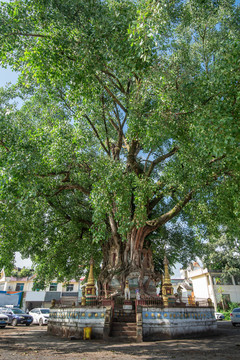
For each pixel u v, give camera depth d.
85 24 9.80
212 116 7.26
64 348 9.03
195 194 12.95
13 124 12.20
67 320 13.26
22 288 37.62
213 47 12.31
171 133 10.14
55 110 16.28
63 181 14.59
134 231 15.56
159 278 16.14
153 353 7.99
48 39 10.37
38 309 25.48
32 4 9.60
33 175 10.64
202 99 8.48
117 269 15.09
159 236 19.53
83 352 8.18
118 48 9.35
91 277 14.34
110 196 11.30
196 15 12.32
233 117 7.29
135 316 12.61
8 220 13.16
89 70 10.35
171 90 9.33
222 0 13.00
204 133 7.56
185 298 15.07
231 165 9.89
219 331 15.62
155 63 9.75
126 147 17.55
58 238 18.16
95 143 16.97
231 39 8.19
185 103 8.98
